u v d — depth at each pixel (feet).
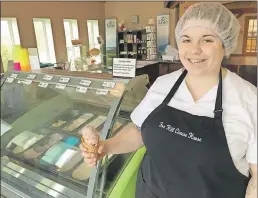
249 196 2.87
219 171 2.82
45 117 5.50
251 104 2.78
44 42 15.10
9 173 4.81
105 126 3.92
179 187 3.11
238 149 2.72
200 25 2.71
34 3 14.12
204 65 2.76
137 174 3.88
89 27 18.86
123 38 18.81
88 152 3.08
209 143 2.77
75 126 4.99
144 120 3.31
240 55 10.59
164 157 3.11
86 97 4.89
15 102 5.81
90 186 3.76
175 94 3.20
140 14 19.13
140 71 11.22
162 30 17.63
